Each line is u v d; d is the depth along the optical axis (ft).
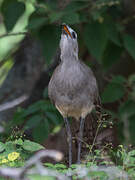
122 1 41.16
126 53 43.39
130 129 34.68
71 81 32.09
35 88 45.47
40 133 34.94
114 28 36.55
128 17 40.70
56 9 36.22
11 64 52.01
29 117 36.81
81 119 33.58
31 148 26.43
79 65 32.45
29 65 48.26
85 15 35.73
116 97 36.04
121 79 36.45
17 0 36.40
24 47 48.91
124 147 29.09
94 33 35.06
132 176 24.59
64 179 19.86
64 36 32.63
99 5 35.70
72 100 32.63
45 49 34.47
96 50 34.78
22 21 57.16
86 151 32.89
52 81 33.01
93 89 33.01
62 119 36.42
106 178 24.22
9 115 44.29
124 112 35.32
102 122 31.50
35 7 36.76
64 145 42.88
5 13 36.19
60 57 33.68
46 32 34.58
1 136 32.60
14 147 27.04
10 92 47.03
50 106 36.37
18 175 17.65
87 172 21.89
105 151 30.25
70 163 32.73
